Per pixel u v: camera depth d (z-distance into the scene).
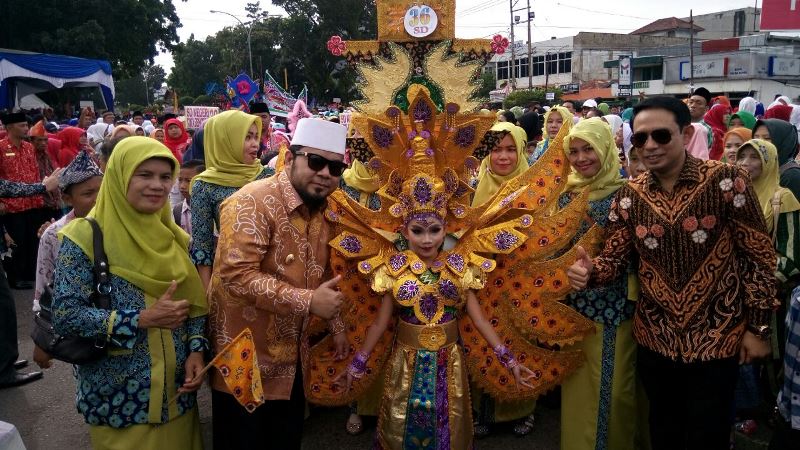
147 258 2.23
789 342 2.10
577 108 13.56
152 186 2.17
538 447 3.37
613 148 3.00
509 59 54.41
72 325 2.08
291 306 2.11
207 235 3.28
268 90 12.03
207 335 2.44
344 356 2.70
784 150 3.94
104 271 2.16
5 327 4.37
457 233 2.70
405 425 2.57
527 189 2.85
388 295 2.64
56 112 24.06
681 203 2.34
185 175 4.05
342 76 38.81
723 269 2.35
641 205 2.46
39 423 3.87
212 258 3.27
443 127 2.52
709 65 35.78
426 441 2.56
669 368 2.49
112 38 27.11
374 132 2.53
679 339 2.40
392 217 2.66
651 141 2.28
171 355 2.28
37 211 6.91
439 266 2.60
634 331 2.66
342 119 6.99
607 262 2.58
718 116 7.22
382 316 2.65
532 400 3.48
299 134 2.26
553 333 2.85
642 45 51.81
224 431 2.42
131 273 2.19
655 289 2.45
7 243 6.25
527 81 53.34
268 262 2.27
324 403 2.87
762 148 3.38
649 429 2.82
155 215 2.27
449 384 2.59
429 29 2.61
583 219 2.93
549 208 2.87
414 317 2.59
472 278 2.54
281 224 2.26
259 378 2.15
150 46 30.36
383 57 2.60
